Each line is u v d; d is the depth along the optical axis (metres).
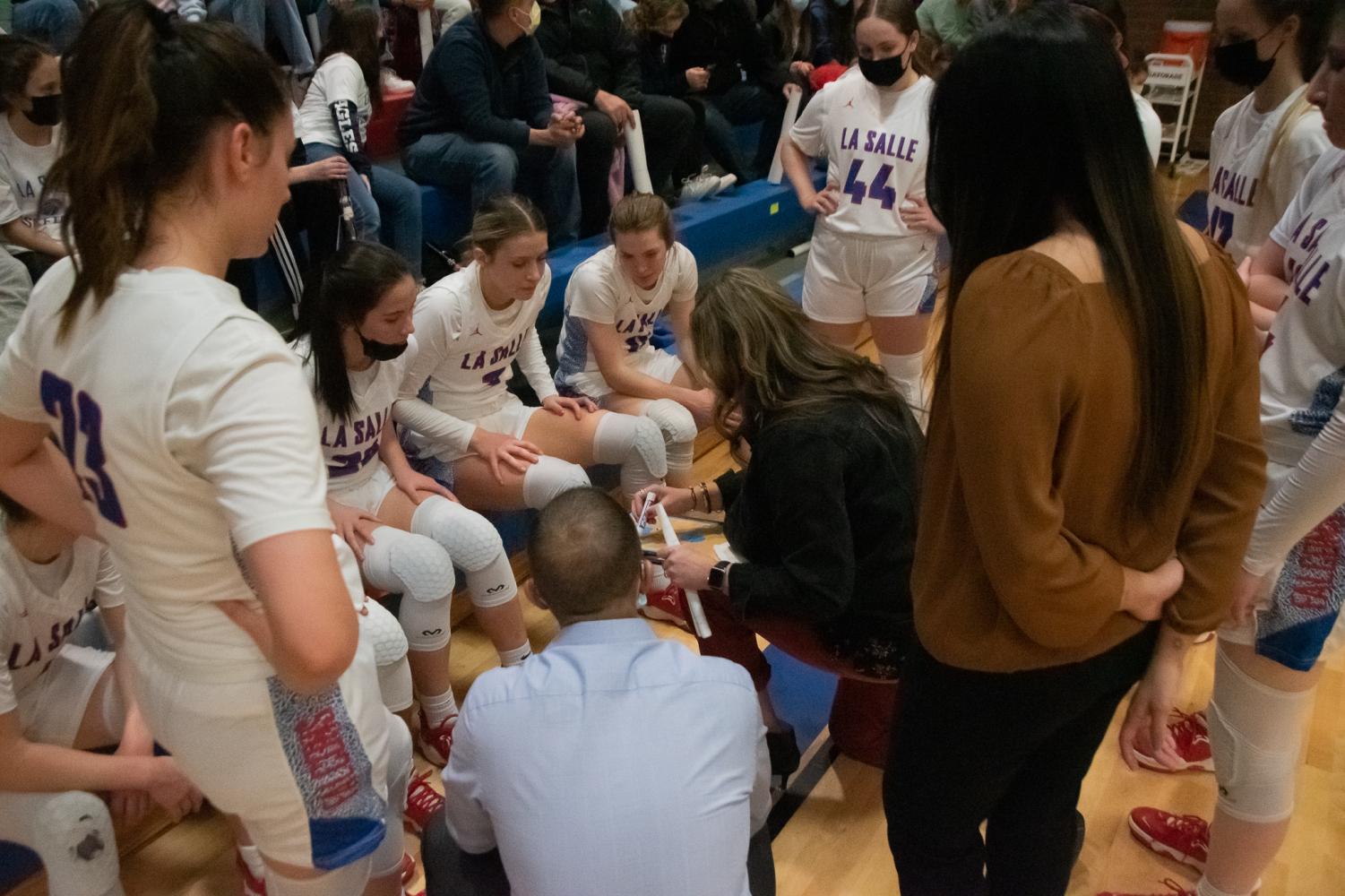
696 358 1.71
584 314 2.73
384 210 3.34
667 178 4.20
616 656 1.22
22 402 1.04
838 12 5.00
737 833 1.17
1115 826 1.95
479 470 2.39
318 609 0.84
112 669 1.65
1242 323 1.04
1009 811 1.31
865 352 4.27
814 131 3.07
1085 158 0.92
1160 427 0.96
